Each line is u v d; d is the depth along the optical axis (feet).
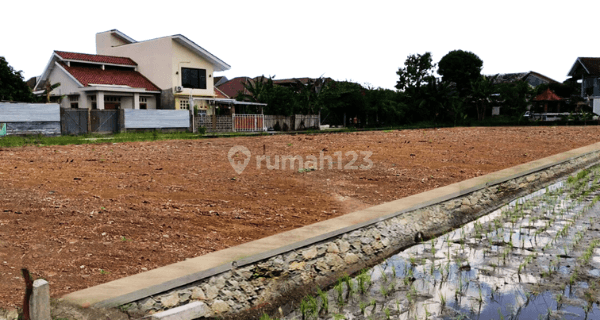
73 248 19.40
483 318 15.75
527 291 17.83
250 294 16.84
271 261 18.39
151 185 32.81
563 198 33.91
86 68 112.78
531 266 20.43
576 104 177.99
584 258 21.18
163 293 15.05
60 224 22.67
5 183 31.63
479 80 182.09
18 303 14.08
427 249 23.09
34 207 25.59
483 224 27.58
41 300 12.59
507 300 17.08
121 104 109.70
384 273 19.97
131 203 27.25
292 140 71.92
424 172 40.16
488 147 60.18
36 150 51.16
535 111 186.19
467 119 172.14
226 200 28.91
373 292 18.06
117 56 123.03
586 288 17.98
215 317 15.37
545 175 42.04
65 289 15.21
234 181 35.32
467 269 20.31
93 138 77.05
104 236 21.07
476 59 187.42
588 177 42.52
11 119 79.92
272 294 17.31
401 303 17.04
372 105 154.81
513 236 24.90
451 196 29.71
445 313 16.16
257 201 28.89
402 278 19.40
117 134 88.33
